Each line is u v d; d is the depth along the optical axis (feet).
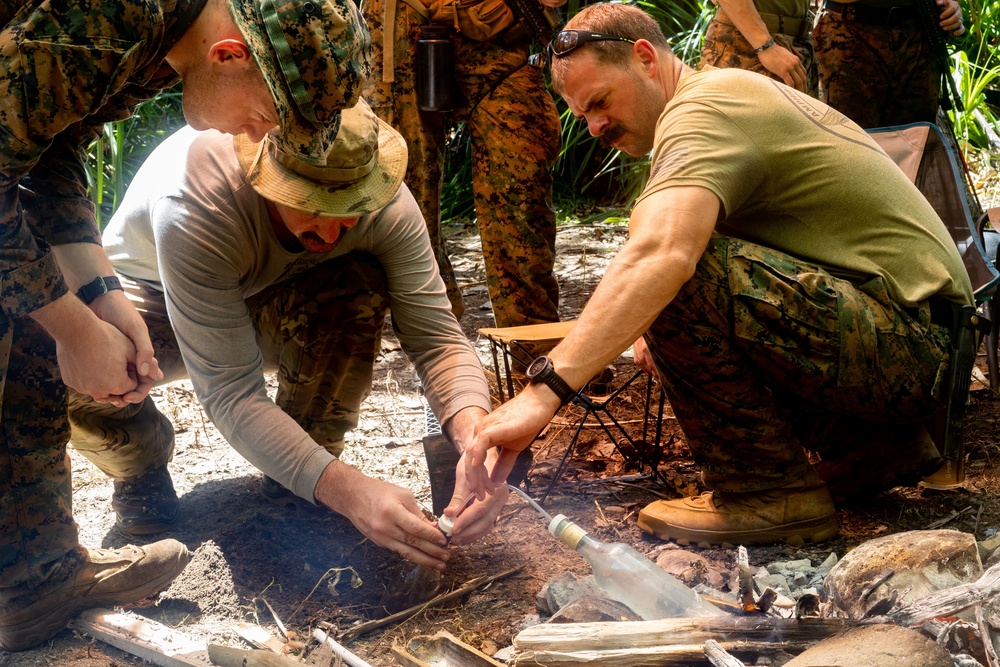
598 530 9.42
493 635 7.68
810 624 6.60
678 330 8.38
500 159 12.58
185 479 10.89
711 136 8.22
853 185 8.68
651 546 9.10
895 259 8.77
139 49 6.11
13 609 7.50
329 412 9.64
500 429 7.59
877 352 8.59
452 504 7.72
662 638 6.64
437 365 8.77
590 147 23.80
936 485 9.46
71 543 7.73
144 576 7.98
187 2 6.23
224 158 8.01
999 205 19.58
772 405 8.74
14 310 6.56
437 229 13.75
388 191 7.80
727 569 8.57
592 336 7.76
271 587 8.45
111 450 9.20
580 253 19.57
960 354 8.80
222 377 8.07
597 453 11.12
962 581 7.20
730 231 9.02
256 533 9.05
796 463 8.88
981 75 23.99
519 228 12.71
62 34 5.86
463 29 12.19
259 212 8.02
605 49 8.86
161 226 7.91
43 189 7.18
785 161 8.54
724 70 8.66
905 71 14.97
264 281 8.67
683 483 10.30
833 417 9.46
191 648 7.36
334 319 8.97
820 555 8.71
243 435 8.02
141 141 21.70
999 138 22.47
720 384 8.52
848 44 14.96
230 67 6.31
